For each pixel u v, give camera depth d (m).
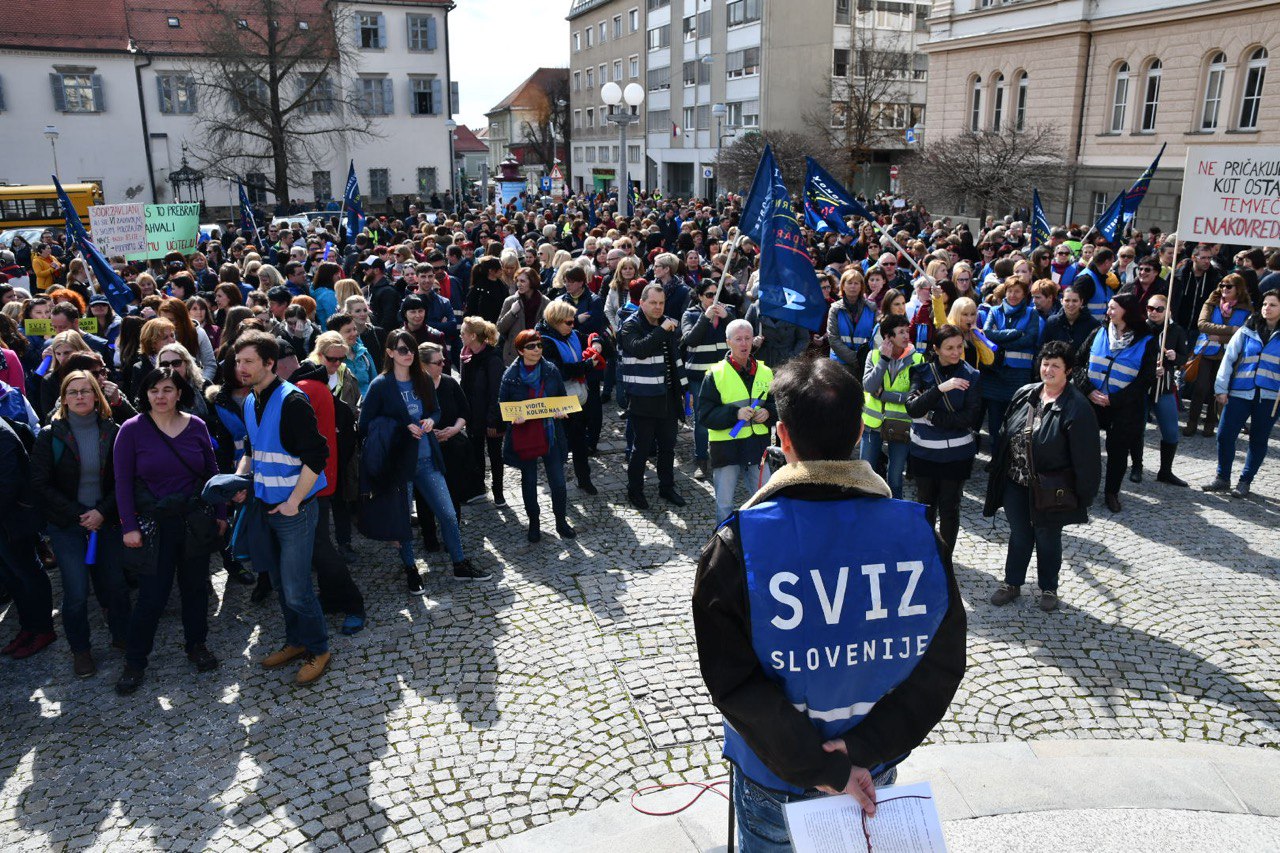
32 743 4.45
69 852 3.69
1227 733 4.33
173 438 4.89
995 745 4.14
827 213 9.12
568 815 3.87
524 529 7.19
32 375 8.20
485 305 10.33
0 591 6.09
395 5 45.72
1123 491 7.77
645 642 5.32
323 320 9.76
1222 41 24.84
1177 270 10.41
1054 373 5.30
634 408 7.43
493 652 5.25
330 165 46.16
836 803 2.04
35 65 40.75
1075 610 5.61
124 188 42.88
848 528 2.00
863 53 41.19
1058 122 29.55
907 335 6.54
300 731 4.51
